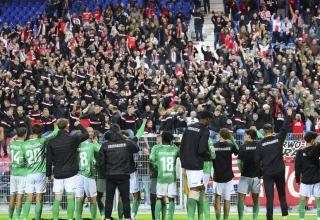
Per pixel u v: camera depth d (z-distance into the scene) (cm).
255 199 2405
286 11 4884
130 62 4178
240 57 4312
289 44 4559
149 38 4566
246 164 2370
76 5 5225
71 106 3634
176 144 2459
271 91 3634
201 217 2272
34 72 4075
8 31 4866
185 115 3300
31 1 5509
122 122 3269
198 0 4897
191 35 4894
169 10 4953
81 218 2395
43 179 2361
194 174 2162
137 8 4925
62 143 2261
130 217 2261
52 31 4694
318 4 4812
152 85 3809
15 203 2611
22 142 2367
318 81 4016
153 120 3406
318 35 4550
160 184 2359
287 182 2881
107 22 4750
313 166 2367
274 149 2317
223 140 2361
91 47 4375
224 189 2362
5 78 3981
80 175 2373
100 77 3878
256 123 3353
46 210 2847
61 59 4284
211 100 3550
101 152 2256
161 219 2495
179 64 4156
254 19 4619
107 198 2259
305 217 2697
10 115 3409
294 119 3459
